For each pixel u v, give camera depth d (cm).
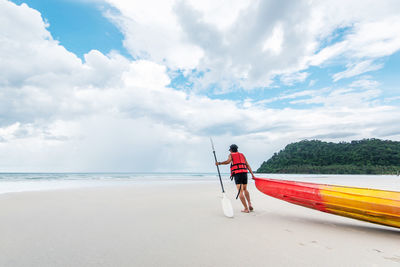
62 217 414
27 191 856
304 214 465
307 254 240
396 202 314
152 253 240
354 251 251
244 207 515
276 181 456
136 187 1121
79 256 230
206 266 208
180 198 710
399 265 213
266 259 225
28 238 289
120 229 337
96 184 1345
